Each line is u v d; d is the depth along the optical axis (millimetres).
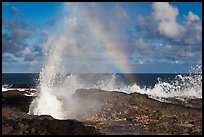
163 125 25188
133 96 31609
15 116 25344
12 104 30359
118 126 24984
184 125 25484
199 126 25031
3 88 48812
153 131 23609
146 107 29953
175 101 35281
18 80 100688
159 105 30562
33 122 21406
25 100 32750
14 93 37469
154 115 28281
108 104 29969
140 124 25703
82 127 21109
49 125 20938
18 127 20281
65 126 20969
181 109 29906
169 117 27859
